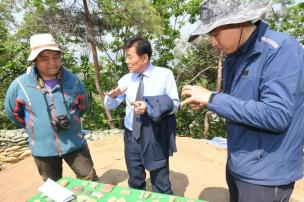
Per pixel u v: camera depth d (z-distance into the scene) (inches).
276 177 66.1
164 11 685.3
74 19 430.6
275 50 60.4
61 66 114.6
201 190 156.1
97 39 467.8
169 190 119.7
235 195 83.1
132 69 111.7
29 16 431.5
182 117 730.2
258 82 63.2
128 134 119.5
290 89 58.6
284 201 69.5
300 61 59.9
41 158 117.0
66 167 183.3
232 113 61.9
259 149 66.7
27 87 111.1
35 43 106.5
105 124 633.6
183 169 178.2
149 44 110.0
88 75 639.1
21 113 117.2
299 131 65.4
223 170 180.2
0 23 496.1
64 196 77.2
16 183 177.8
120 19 474.3
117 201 75.9
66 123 113.0
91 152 204.4
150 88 111.7
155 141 112.6
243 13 59.1
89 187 82.8
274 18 522.6
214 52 563.2
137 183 124.4
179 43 616.4
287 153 65.5
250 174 67.9
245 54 65.2
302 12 578.6
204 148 213.2
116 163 184.7
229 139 73.0
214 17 62.1
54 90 113.0
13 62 540.4
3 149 226.5
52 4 426.9
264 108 59.2
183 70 644.7
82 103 122.7
